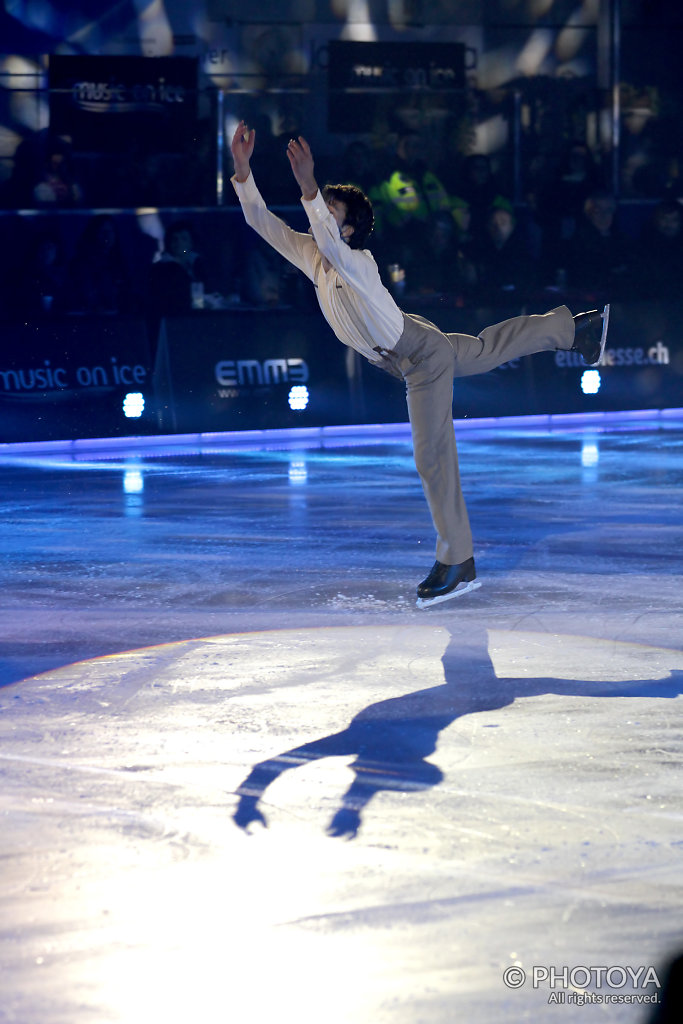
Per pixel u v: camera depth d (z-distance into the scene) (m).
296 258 10.78
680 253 32.53
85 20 28.48
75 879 6.77
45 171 28.25
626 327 32.34
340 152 30.38
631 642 11.55
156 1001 5.62
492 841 7.20
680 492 20.34
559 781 8.09
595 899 6.49
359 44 30.05
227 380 29.28
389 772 8.30
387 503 19.70
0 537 17.09
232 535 17.09
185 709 9.70
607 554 15.53
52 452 27.17
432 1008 5.55
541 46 31.28
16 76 28.19
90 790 8.03
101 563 15.35
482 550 15.82
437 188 30.44
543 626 12.16
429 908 6.41
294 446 27.80
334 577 14.46
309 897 6.54
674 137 32.62
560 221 31.53
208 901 6.50
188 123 29.16
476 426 31.05
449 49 30.58
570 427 30.70
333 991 5.68
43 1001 5.63
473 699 9.88
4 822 7.54
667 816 7.53
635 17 31.78
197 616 12.73
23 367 27.52
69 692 10.20
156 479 22.67
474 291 31.03
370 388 30.50
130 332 28.45
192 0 29.00
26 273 27.89
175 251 28.66
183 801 7.84
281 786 8.07
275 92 29.64
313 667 10.85
